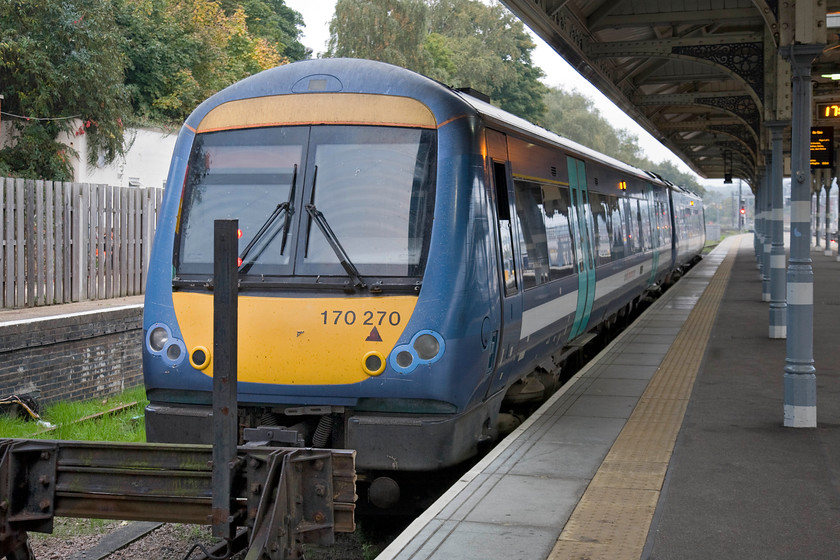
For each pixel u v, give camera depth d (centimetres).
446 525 529
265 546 404
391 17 4491
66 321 1143
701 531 519
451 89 686
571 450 707
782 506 567
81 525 696
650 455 693
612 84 1953
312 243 618
